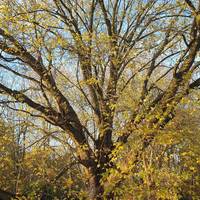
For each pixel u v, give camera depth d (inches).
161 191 314.5
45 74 381.7
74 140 411.8
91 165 402.0
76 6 434.9
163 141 326.3
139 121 343.3
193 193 354.9
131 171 327.0
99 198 392.5
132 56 413.4
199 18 354.3
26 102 393.7
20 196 376.8
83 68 407.5
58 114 400.5
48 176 453.4
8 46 382.9
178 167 360.8
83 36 372.5
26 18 359.9
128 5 443.2
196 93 357.4
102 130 374.0
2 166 470.0
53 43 369.1
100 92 400.2
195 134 379.6
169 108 344.5
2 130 416.8
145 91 395.9
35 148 436.5
